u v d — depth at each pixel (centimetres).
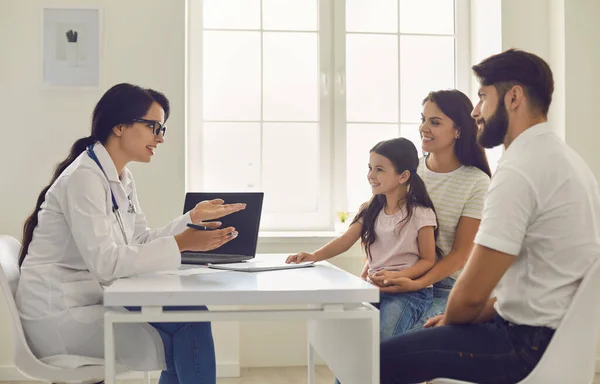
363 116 363
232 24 355
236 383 310
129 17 320
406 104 367
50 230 185
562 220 144
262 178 358
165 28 321
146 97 198
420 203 222
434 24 368
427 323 172
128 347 173
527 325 147
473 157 233
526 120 154
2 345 314
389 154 221
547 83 153
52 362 174
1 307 314
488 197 149
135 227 216
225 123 355
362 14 363
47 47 316
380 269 223
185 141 325
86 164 182
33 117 316
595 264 138
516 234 144
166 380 182
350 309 153
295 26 359
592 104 334
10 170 315
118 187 193
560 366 141
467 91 367
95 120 197
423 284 210
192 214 180
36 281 180
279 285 155
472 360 149
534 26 345
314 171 361
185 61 324
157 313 144
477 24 362
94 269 171
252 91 357
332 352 187
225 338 324
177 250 174
